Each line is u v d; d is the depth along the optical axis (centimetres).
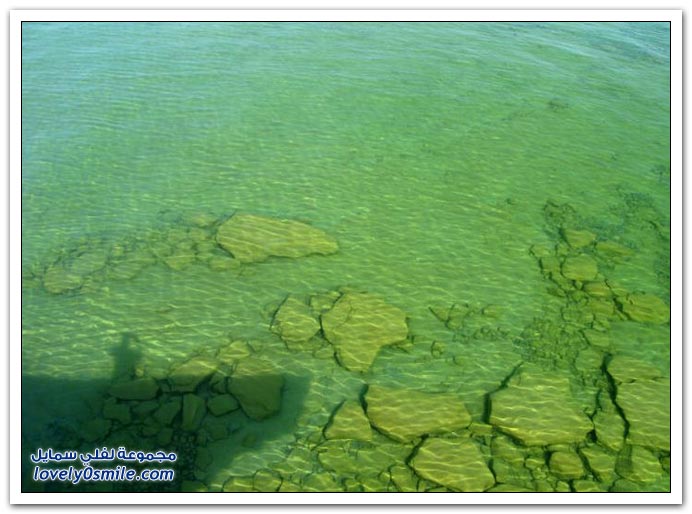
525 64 2627
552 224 1702
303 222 1662
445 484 1041
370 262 1539
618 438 1125
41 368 1211
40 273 1441
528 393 1200
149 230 1598
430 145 2034
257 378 1209
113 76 2327
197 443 1089
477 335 1345
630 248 1614
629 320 1391
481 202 1780
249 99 2234
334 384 1216
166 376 1209
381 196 1784
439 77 2483
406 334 1325
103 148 1911
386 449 1097
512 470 1073
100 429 1102
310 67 2492
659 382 1233
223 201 1723
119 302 1378
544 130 2156
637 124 2219
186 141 1975
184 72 2394
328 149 1981
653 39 2948
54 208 1650
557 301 1445
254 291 1430
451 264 1547
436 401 1177
